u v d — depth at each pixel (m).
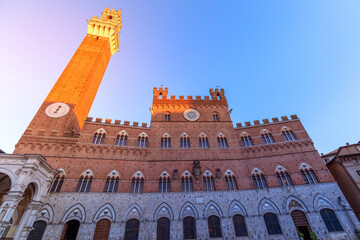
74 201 32.88
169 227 33.53
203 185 38.62
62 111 42.75
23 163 26.98
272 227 33.91
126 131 44.03
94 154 38.66
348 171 38.31
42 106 42.78
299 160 40.03
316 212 34.12
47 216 30.86
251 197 37.03
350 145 41.09
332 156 46.19
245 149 43.53
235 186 38.81
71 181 34.59
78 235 30.27
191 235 33.19
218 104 53.53
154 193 36.59
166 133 45.91
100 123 43.19
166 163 40.72
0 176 29.62
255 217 34.91
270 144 43.25
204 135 46.34
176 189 37.47
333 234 31.83
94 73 53.84
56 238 29.41
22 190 24.56
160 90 54.97
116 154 39.84
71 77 50.50
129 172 38.34
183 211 35.12
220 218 34.78
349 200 37.91
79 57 55.94
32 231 29.33
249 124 48.09
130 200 35.12
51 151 36.69
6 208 23.03
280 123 46.38
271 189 37.56
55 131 39.34
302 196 35.97
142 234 32.25
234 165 41.25
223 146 44.78
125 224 32.72
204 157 42.38
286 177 38.72
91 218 32.00
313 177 37.88
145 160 40.62
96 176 36.25
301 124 45.34
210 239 32.75
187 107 51.91
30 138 37.16
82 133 40.56
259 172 39.94
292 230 33.06
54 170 32.34
